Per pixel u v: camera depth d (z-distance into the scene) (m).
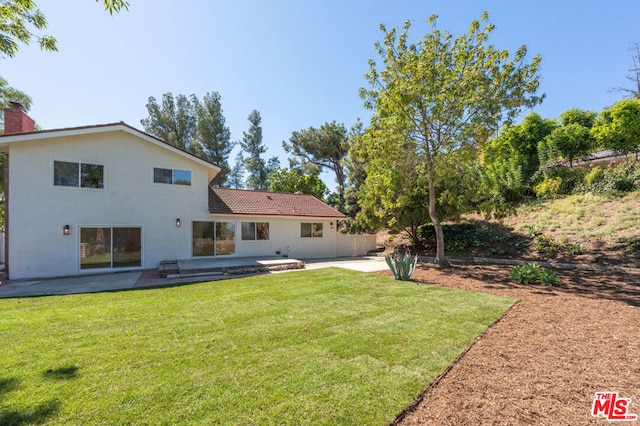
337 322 5.28
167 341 4.39
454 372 3.41
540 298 6.92
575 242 11.98
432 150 12.02
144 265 12.98
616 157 20.02
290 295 7.46
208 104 32.94
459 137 10.83
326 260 17.28
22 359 3.78
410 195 13.88
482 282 9.04
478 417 2.58
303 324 5.17
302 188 31.72
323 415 2.62
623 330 4.71
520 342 4.29
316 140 30.12
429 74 10.34
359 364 3.62
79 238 11.66
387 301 6.80
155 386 3.12
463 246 15.35
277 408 2.72
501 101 10.42
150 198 13.15
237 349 4.09
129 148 12.73
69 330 4.89
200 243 14.53
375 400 2.85
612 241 11.08
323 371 3.44
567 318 5.38
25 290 8.58
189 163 14.19
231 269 11.88
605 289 7.67
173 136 31.44
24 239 10.79
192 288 8.55
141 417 2.61
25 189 10.85
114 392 3.01
